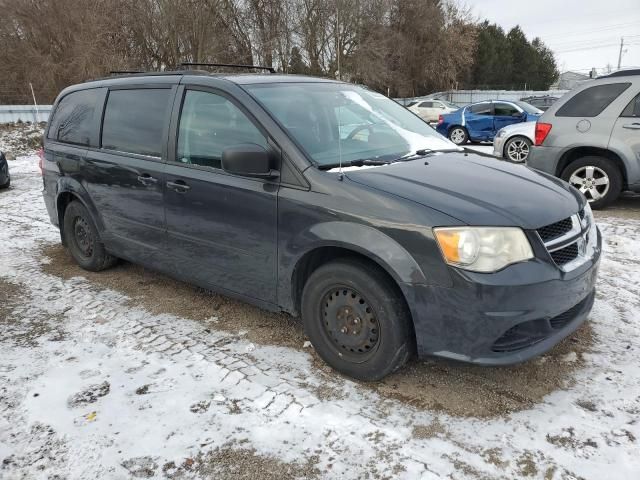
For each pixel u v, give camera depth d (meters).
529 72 54.66
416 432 2.52
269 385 2.93
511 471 2.27
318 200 2.86
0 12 23.62
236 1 32.31
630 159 6.30
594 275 2.87
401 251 2.59
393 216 2.62
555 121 6.81
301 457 2.39
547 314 2.56
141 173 3.89
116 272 4.85
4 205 8.05
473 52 48.12
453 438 2.48
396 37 38.84
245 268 3.33
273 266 3.16
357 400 2.78
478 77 50.97
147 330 3.65
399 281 2.60
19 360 3.28
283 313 3.84
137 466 2.36
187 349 3.36
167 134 3.74
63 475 2.32
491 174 3.10
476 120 16.56
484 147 16.03
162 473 2.32
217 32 31.31
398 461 2.34
